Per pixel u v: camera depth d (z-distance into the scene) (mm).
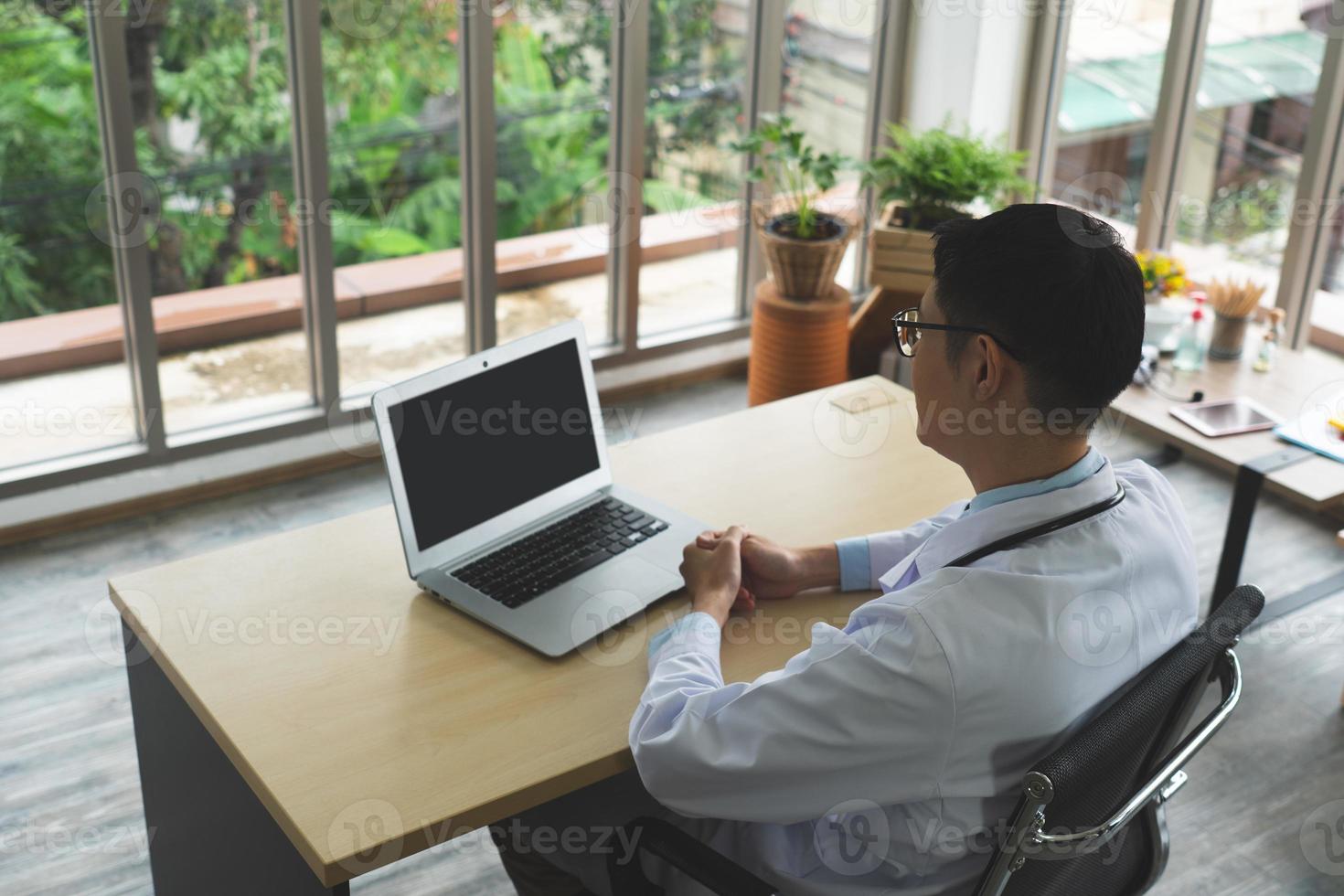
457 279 3812
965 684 1158
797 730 1212
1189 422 2941
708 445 2086
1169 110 3939
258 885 1521
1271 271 3811
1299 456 2789
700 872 1289
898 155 3871
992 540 1273
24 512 3217
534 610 1584
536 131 3760
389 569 1711
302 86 3281
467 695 1444
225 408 3527
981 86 4270
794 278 3652
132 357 3312
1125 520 1295
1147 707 1191
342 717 1399
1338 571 3252
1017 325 1188
